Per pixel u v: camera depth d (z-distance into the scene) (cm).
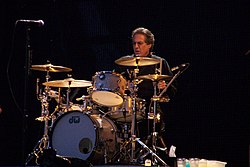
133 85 1625
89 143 1658
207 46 1859
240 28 1817
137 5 1952
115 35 1977
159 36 1919
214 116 1841
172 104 1892
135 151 1667
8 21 2017
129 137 1702
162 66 1745
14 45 2017
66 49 2025
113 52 1977
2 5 2009
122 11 1970
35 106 2014
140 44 1711
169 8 1911
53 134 1698
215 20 1852
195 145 1861
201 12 1870
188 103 1875
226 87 1828
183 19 1892
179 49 1894
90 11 2009
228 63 1830
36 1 2036
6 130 2016
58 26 2031
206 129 1848
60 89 1892
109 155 1661
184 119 1877
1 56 2016
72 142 1675
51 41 2031
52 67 1745
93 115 1695
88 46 2006
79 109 1767
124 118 1700
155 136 1599
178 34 1898
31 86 2022
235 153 1806
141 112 1639
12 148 2012
